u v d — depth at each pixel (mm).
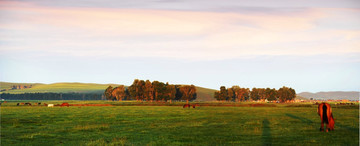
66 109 71750
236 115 49000
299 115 48625
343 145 19078
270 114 51844
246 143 20406
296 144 19516
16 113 54031
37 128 30359
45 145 20828
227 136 23844
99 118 42688
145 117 44656
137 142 21688
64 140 22891
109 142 21719
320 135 23281
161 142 21469
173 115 49062
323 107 25656
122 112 58156
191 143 20812
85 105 107562
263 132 25672
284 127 29203
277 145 19500
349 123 32531
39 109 71375
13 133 26609
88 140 22828
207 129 28422
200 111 62438
